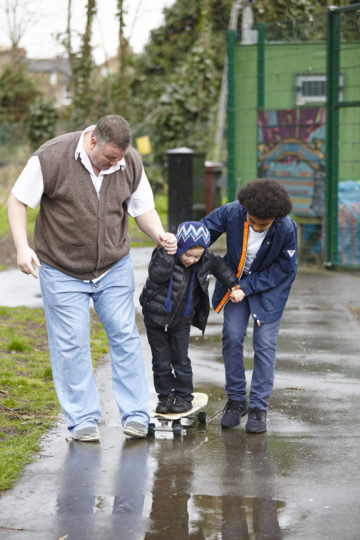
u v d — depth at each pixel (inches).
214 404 343.6
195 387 367.9
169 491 246.4
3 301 601.0
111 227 295.4
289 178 758.5
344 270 708.7
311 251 753.0
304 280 659.4
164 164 1362.0
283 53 769.6
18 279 704.4
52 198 290.8
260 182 293.6
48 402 343.9
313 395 353.1
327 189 703.7
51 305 299.3
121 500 239.5
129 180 296.7
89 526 221.6
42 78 1884.8
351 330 481.7
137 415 302.4
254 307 311.1
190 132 1350.9
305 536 215.0
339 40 679.1
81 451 284.4
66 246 293.9
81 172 286.7
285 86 769.6
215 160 1246.3
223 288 318.3
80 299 299.3
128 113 1444.4
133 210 307.0
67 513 230.2
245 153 834.2
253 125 816.9
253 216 293.4
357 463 271.1
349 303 563.8
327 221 707.4
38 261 286.7
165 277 300.4
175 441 296.5
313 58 742.5
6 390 358.6
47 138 1524.4
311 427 311.1
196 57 1344.7
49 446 289.7
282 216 292.4
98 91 1459.2
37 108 1528.1
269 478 257.4
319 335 469.4
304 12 1020.5
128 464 270.8
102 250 295.1
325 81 725.3
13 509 232.8
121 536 215.6
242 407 319.6
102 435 303.1
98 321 525.3
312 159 727.7
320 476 259.0
